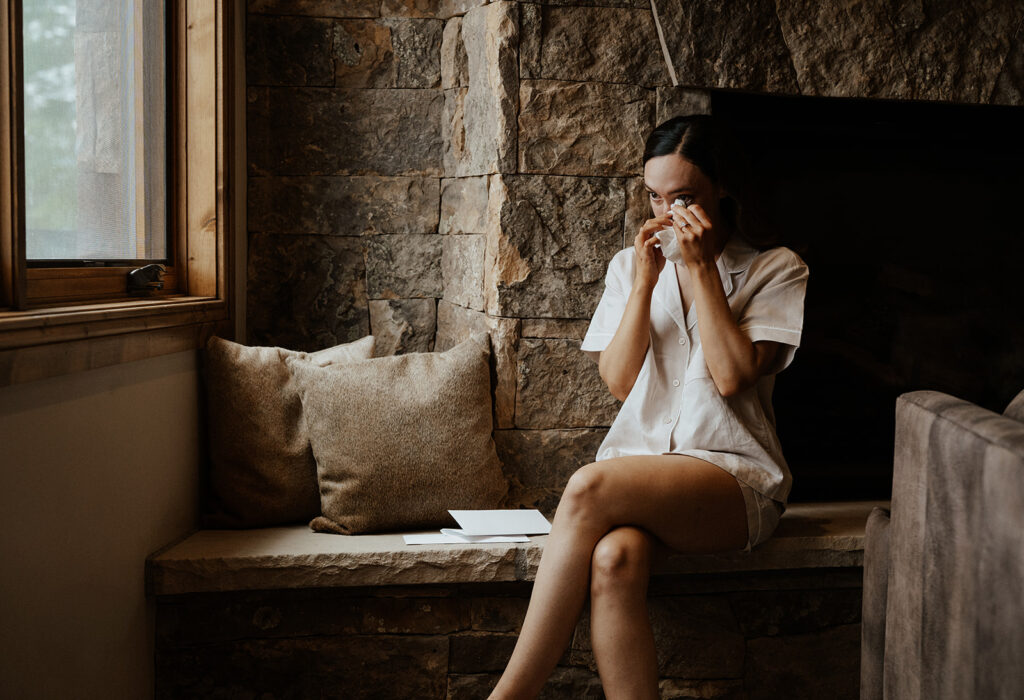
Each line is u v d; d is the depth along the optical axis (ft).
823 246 8.01
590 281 7.27
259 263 8.32
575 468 7.36
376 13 8.27
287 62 8.21
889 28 7.32
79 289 5.66
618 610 5.23
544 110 7.11
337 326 8.46
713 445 6.07
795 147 7.86
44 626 4.37
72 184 5.61
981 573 3.50
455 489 6.82
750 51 7.16
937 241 8.14
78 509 4.78
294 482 6.94
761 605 6.72
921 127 7.91
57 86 5.37
